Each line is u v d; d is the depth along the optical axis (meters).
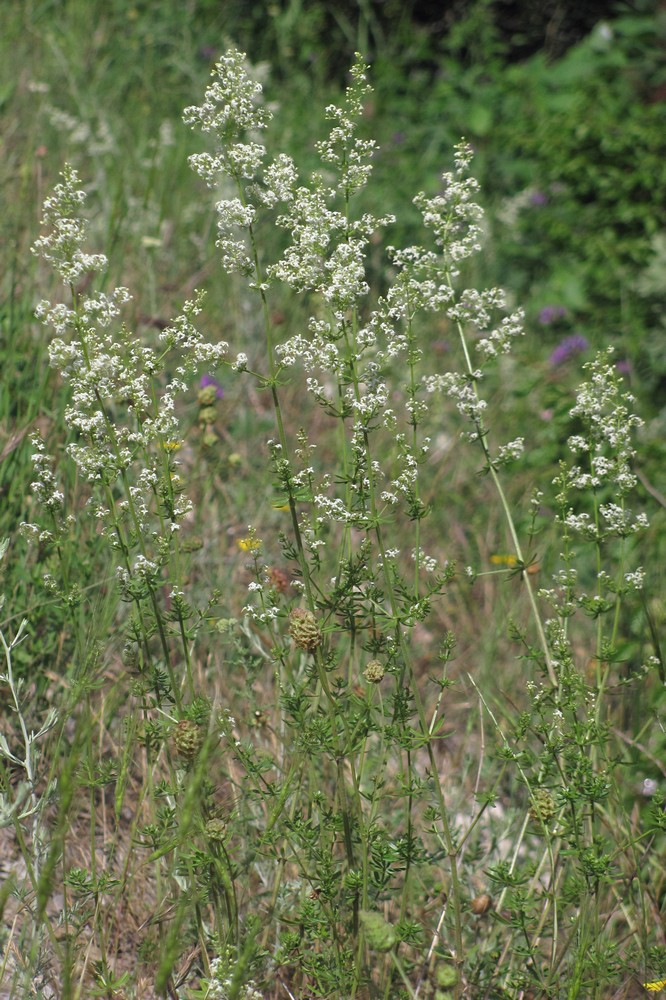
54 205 2.96
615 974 3.02
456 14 15.31
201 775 2.29
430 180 10.80
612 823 3.59
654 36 12.55
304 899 2.96
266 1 13.48
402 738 2.89
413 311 3.09
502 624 4.96
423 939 3.30
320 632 2.78
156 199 7.79
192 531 4.63
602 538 3.32
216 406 5.55
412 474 2.98
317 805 3.10
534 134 11.26
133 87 10.38
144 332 5.91
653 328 9.03
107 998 2.89
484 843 3.97
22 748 3.61
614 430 3.31
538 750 4.26
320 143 2.99
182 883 3.10
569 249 10.14
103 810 3.41
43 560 4.15
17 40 9.95
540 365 7.74
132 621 2.94
